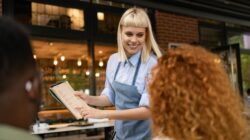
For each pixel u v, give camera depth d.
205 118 1.03
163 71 1.12
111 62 2.22
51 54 6.49
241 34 8.22
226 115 1.06
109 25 6.19
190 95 1.04
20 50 0.71
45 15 5.52
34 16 5.41
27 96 0.73
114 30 6.23
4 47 0.69
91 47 5.96
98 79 6.10
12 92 0.70
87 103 2.07
